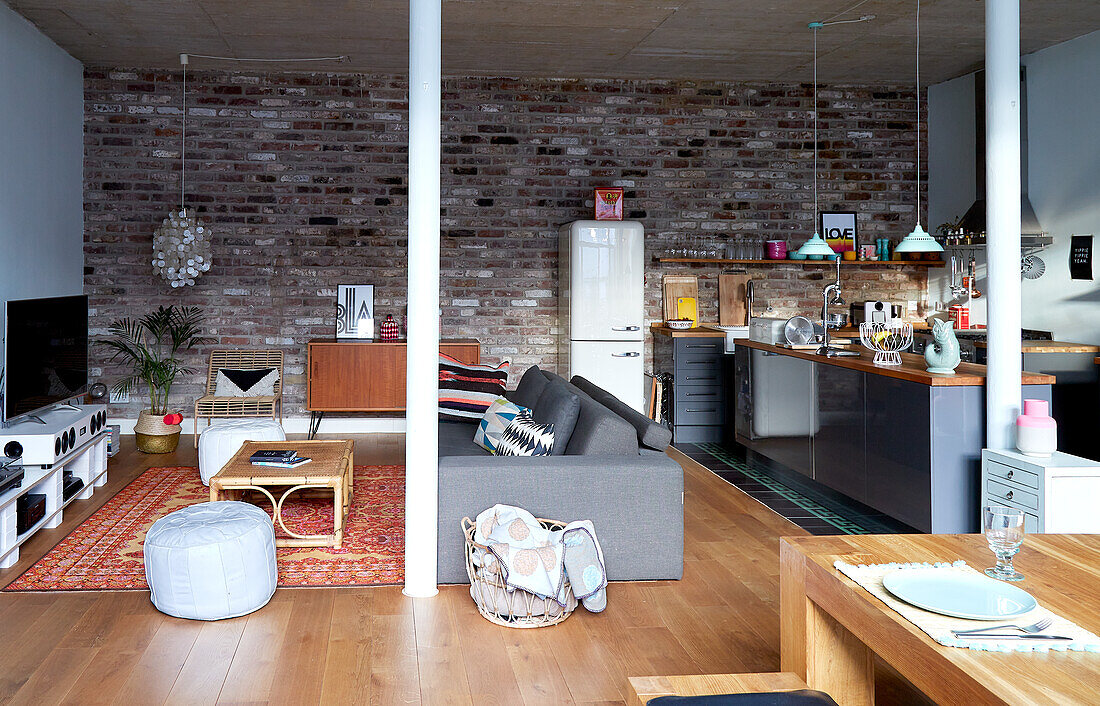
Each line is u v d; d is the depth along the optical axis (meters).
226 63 7.13
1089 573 2.10
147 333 7.39
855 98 8.05
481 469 3.72
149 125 7.30
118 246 7.31
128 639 3.18
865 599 1.94
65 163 6.84
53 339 5.06
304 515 4.87
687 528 4.77
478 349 7.26
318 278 7.54
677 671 2.94
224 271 7.45
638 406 7.39
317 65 7.19
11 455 4.39
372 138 7.53
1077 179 6.43
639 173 7.83
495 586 3.36
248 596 3.42
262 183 7.45
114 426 6.69
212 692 2.77
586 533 3.50
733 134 7.92
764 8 5.71
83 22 6.03
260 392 7.14
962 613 1.80
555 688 2.82
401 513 4.95
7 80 5.72
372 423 7.65
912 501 4.33
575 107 7.73
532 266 7.78
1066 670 1.59
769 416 6.01
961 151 7.66
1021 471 3.85
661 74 7.60
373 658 3.04
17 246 5.91
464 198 7.68
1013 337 4.11
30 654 3.04
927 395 4.19
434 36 3.60
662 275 7.96
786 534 4.67
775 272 8.08
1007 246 4.12
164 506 4.99
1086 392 6.04
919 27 6.16
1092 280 6.29
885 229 8.12
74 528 4.58
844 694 2.26
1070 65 6.48
